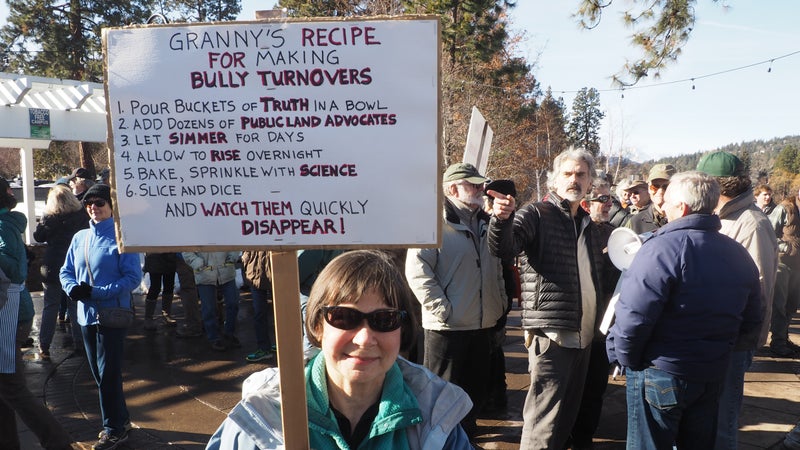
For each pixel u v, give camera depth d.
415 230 1.54
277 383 1.56
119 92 1.56
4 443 3.52
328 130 1.53
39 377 5.31
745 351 2.97
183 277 6.54
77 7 24.11
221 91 1.55
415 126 1.51
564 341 3.12
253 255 5.52
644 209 5.43
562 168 3.27
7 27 24.30
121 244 1.60
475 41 21.17
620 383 5.12
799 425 3.76
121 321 3.73
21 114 11.19
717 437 2.98
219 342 6.01
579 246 3.34
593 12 6.85
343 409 1.52
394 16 1.49
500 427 4.16
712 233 2.61
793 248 5.81
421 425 1.49
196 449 3.85
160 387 5.00
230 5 32.00
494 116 24.89
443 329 3.49
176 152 1.57
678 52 7.00
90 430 4.19
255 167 1.56
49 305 5.86
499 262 3.61
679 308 2.54
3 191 3.45
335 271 1.47
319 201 1.55
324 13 25.33
